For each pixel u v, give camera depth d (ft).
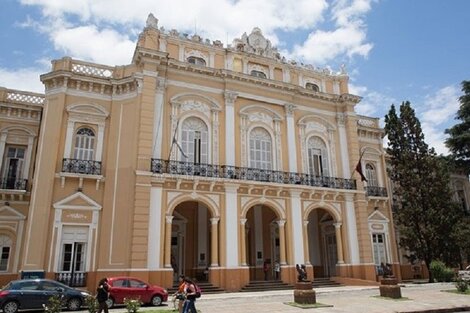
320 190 72.90
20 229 62.34
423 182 78.95
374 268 73.46
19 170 66.39
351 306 43.93
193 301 32.86
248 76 72.74
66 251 56.75
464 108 90.22
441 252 76.28
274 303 46.80
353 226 75.05
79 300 45.93
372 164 89.25
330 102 82.58
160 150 62.64
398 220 81.00
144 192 58.49
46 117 61.77
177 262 70.38
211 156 67.10
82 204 58.70
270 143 73.77
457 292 57.11
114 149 62.49
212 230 62.95
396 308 42.14
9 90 67.97
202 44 72.90
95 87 64.64
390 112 86.07
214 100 70.03
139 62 65.67
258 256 75.56
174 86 67.62
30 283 44.50
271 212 79.10
